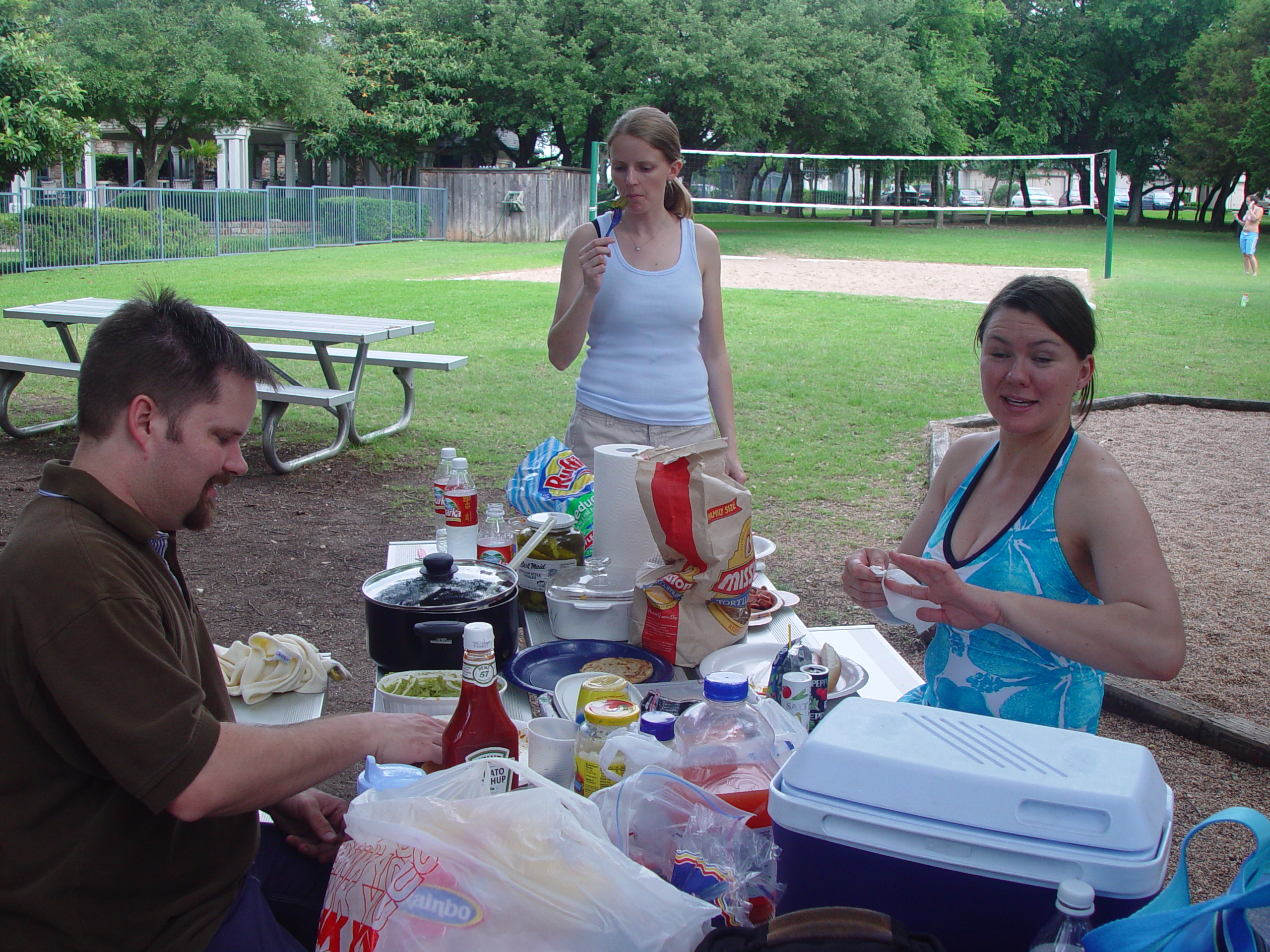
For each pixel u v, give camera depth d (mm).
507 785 1405
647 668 2205
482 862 1219
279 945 1601
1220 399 9562
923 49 34688
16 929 1436
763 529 5891
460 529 2805
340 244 27000
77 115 23562
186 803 1375
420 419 8422
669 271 3383
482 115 31078
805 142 33750
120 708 1346
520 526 2988
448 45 29797
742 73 28250
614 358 3439
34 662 1352
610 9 28641
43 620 1348
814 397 9320
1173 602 1810
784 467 7164
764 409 8922
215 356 1492
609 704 1642
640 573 2471
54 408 8477
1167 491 6926
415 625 2125
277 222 25266
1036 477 2031
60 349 10742
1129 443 8273
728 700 1616
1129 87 42500
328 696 3791
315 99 25984
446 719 1829
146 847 1482
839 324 13672
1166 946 1136
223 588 4914
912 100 31422
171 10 23984
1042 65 41719
